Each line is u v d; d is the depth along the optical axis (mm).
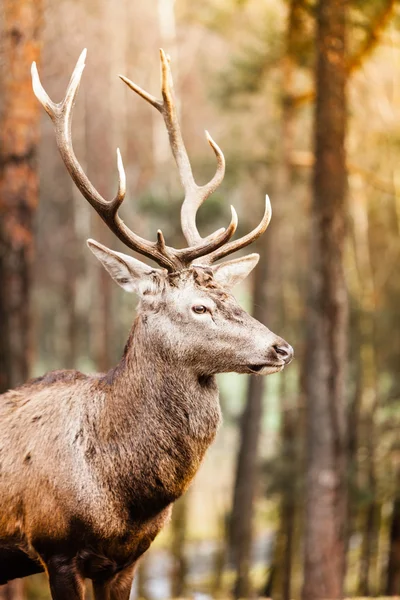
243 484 20641
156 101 6340
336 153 11633
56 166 30109
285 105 15391
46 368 34125
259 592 20375
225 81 16953
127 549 5266
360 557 19797
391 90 17781
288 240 27438
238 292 30016
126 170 27094
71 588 5191
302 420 19781
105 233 25859
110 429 5234
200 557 22938
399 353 21641
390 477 17344
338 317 11758
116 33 26047
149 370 5266
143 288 5344
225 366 5246
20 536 5352
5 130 9930
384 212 22094
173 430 5215
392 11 11727
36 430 5375
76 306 29656
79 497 5148
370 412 19781
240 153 19750
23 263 10047
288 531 19578
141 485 5176
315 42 11781
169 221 20891
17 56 9883
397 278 22391
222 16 18375
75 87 5512
